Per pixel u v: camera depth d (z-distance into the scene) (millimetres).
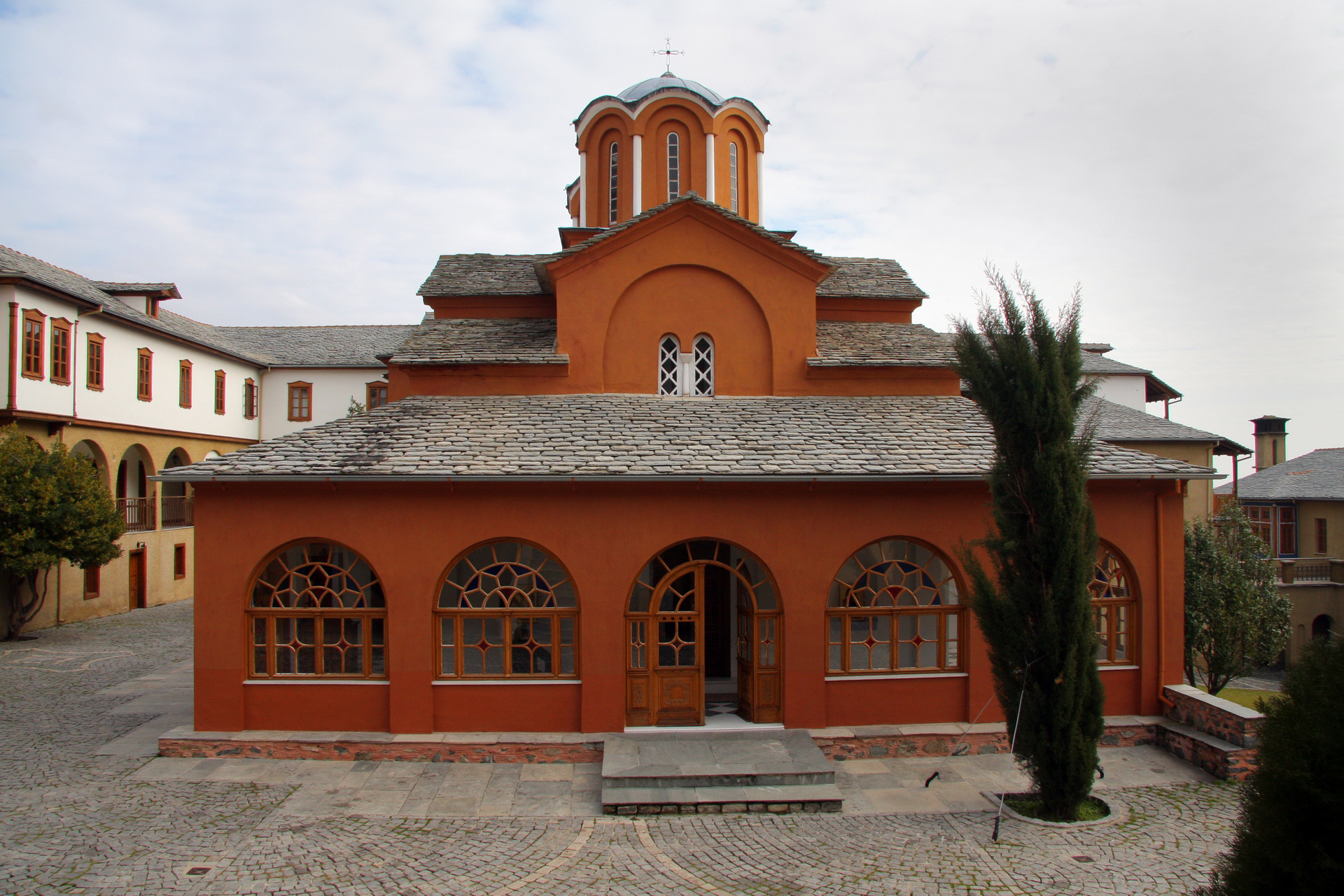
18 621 19047
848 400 12883
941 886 7137
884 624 11172
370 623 10562
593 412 12062
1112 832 8227
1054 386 8305
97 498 19297
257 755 10070
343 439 11023
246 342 35438
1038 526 8352
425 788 9227
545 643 10719
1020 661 8461
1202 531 14992
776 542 10703
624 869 7414
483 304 14734
